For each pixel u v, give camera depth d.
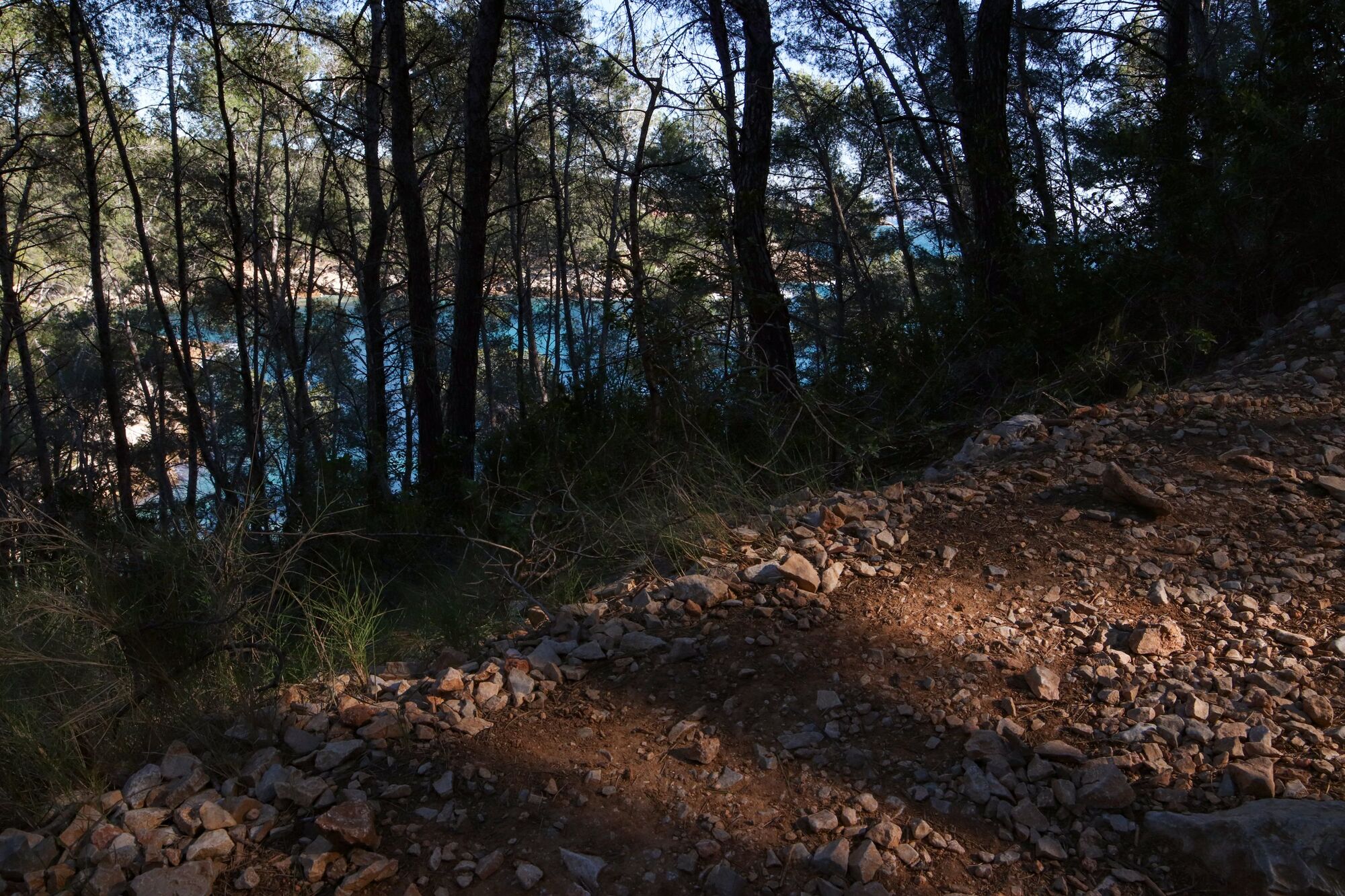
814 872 2.29
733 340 7.81
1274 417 4.99
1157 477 4.47
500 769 2.72
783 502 4.89
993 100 8.99
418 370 12.99
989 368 6.91
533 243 31.17
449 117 21.70
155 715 2.97
